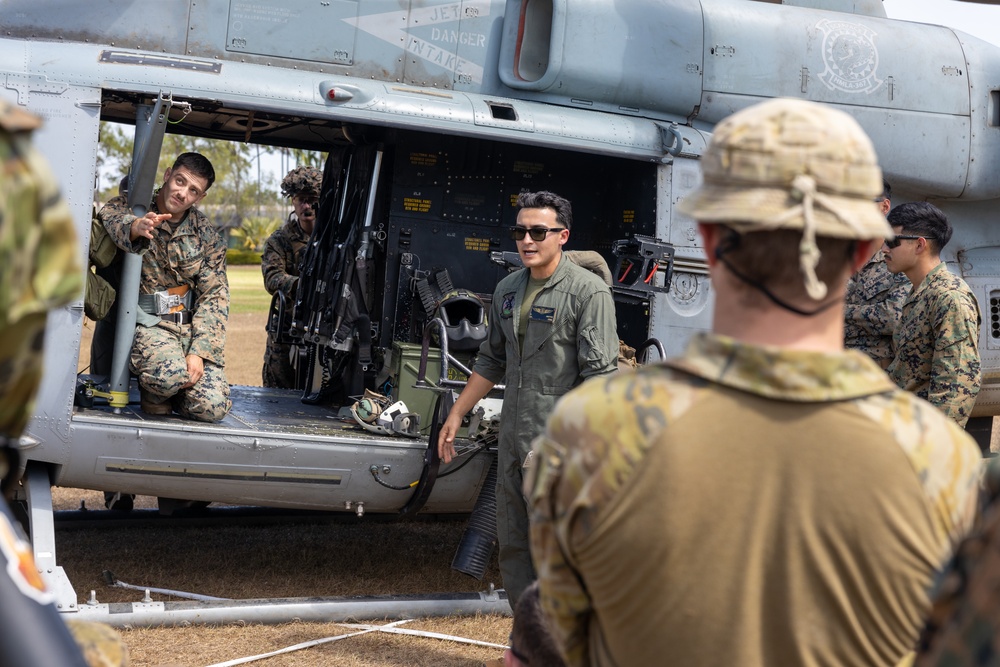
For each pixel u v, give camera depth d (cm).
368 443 409
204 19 436
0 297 87
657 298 464
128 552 478
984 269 548
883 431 119
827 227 117
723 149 123
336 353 525
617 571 121
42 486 379
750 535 118
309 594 434
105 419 378
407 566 490
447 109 431
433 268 504
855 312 423
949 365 336
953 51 531
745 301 125
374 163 489
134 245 389
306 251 568
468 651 376
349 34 455
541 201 351
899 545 117
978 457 125
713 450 118
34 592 94
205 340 417
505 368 383
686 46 485
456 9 472
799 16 512
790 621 118
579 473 123
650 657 122
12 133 90
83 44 396
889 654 122
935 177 524
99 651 129
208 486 397
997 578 87
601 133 456
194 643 362
